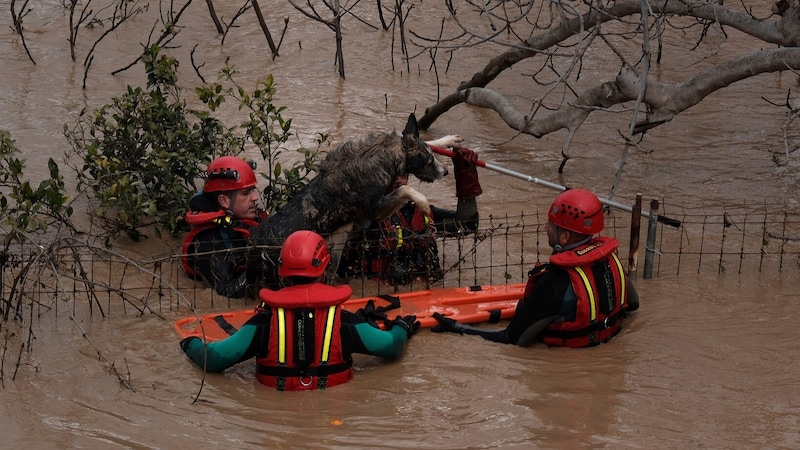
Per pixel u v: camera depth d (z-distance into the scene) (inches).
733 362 263.6
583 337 269.7
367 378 254.1
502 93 494.3
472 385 251.1
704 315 290.4
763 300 300.2
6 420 230.8
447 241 343.6
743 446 224.7
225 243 307.1
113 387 246.8
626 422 234.4
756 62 358.6
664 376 256.5
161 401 241.0
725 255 331.3
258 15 519.8
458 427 231.1
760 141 437.4
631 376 256.4
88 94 468.4
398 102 479.5
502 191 387.9
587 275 266.4
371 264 315.3
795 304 297.6
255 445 222.2
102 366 256.8
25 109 446.9
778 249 335.6
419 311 290.8
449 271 315.0
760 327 283.1
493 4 599.8
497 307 294.8
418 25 578.2
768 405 242.8
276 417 234.4
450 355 267.1
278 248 291.1
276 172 345.7
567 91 494.9
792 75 520.4
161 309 290.5
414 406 240.7
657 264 325.7
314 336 243.0
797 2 377.1
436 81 508.7
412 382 252.4
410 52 543.8
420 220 314.8
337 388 248.4
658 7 385.4
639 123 382.6
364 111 466.6
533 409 239.9
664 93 373.4
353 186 297.9
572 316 267.1
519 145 439.2
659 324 284.4
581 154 427.8
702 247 337.7
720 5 403.9
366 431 228.4
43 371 253.4
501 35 561.9
